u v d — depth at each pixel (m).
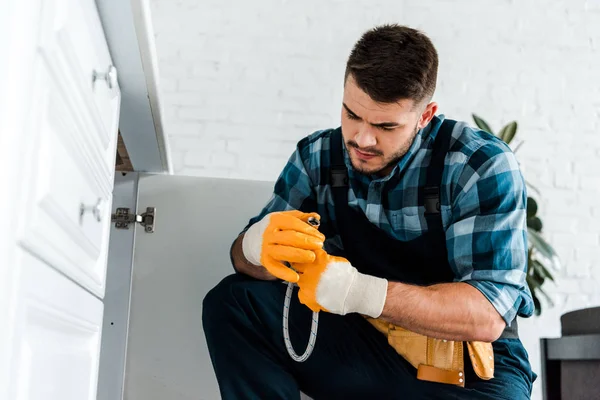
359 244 1.49
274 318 1.41
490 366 1.34
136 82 1.23
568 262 3.11
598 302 3.07
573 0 3.39
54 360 0.77
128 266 1.59
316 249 1.25
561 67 3.32
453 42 3.28
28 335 0.66
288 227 1.26
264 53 3.17
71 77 0.81
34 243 0.66
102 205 0.96
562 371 1.43
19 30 0.61
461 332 1.27
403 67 1.26
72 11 0.81
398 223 1.45
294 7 3.22
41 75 0.67
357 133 1.33
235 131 3.10
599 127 3.28
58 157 0.75
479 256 1.34
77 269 0.88
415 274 1.46
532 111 3.26
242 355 1.39
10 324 0.59
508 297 1.30
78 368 0.92
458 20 3.30
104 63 1.07
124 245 1.60
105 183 1.10
